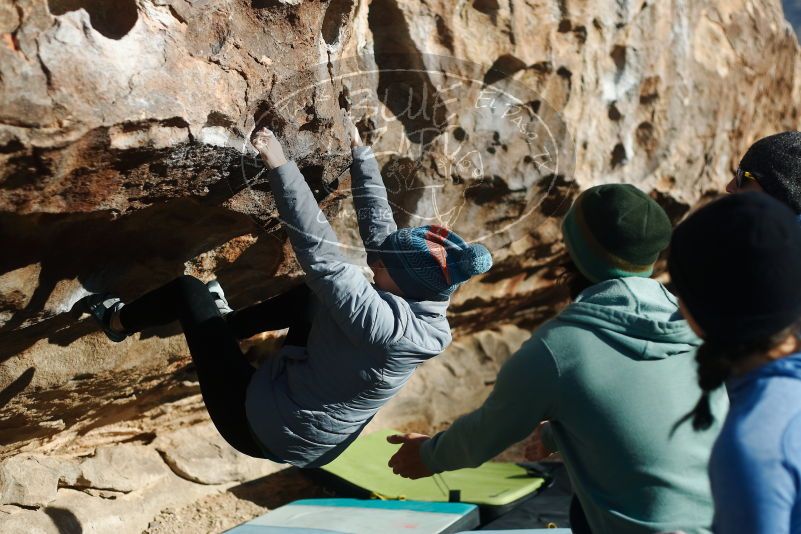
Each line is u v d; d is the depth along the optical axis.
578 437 1.74
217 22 2.11
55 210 2.07
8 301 2.28
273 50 2.24
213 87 2.10
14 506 3.17
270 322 2.46
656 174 4.32
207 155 2.15
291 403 2.17
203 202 2.40
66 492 3.38
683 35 4.30
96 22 1.95
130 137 1.97
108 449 3.60
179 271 2.66
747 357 1.25
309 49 2.31
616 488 1.72
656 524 1.69
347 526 3.23
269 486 3.96
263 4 2.18
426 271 2.10
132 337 2.92
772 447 1.15
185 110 2.03
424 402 4.76
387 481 3.89
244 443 2.27
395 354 2.09
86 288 2.46
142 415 3.58
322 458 2.28
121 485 3.50
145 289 2.65
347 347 2.11
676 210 4.59
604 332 1.70
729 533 1.16
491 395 1.80
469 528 3.38
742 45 4.75
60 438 3.33
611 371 1.69
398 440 2.11
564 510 3.68
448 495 3.70
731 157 4.82
